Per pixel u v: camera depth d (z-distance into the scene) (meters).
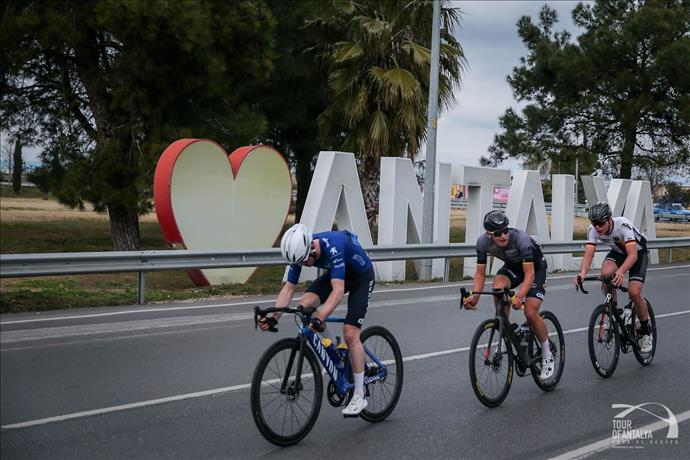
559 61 29.47
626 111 28.70
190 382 6.82
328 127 23.84
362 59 21.42
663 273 18.34
